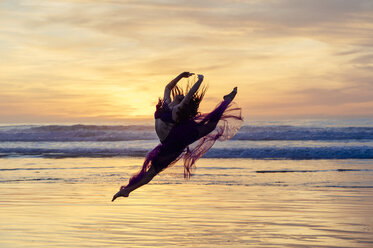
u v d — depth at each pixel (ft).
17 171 52.80
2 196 35.47
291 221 26.18
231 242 21.58
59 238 22.45
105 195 35.78
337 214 28.14
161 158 17.98
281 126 111.86
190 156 19.04
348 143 86.63
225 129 18.99
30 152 81.25
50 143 97.86
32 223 25.80
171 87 18.31
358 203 31.99
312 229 24.14
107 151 81.41
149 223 25.79
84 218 27.22
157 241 21.85
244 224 25.44
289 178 45.55
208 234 23.18
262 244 21.16
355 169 52.95
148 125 114.21
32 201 33.14
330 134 97.66
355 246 20.74
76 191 37.93
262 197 34.60
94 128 114.52
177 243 21.45
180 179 44.78
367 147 74.13
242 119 18.93
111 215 28.04
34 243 21.54
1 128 125.90
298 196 35.04
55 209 30.01
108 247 20.83
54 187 40.22
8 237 22.68
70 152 80.33
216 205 31.37
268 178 45.57
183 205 31.37
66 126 116.37
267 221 26.20
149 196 35.27
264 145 83.61
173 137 17.83
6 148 86.28
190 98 17.31
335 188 39.14
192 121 17.92
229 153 70.44
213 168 54.19
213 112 18.11
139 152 79.46
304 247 20.62
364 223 25.53
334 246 20.75
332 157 66.13
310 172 50.37
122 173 50.29
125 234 23.24
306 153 69.26
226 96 18.80
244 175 47.91
